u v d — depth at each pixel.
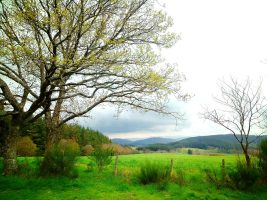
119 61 20.08
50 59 17.64
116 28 21.59
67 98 23.44
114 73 20.86
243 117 21.58
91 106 22.69
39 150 46.50
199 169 28.22
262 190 19.33
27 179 20.53
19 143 46.19
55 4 17.22
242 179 19.44
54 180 20.44
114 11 20.66
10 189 17.75
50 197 16.05
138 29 22.00
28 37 17.64
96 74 21.12
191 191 18.42
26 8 16.80
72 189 18.23
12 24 18.34
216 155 51.06
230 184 20.00
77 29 18.47
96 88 21.78
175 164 32.72
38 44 18.12
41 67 22.30
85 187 18.92
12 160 22.47
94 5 18.84
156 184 20.14
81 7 17.86
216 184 20.53
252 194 18.30
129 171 25.55
